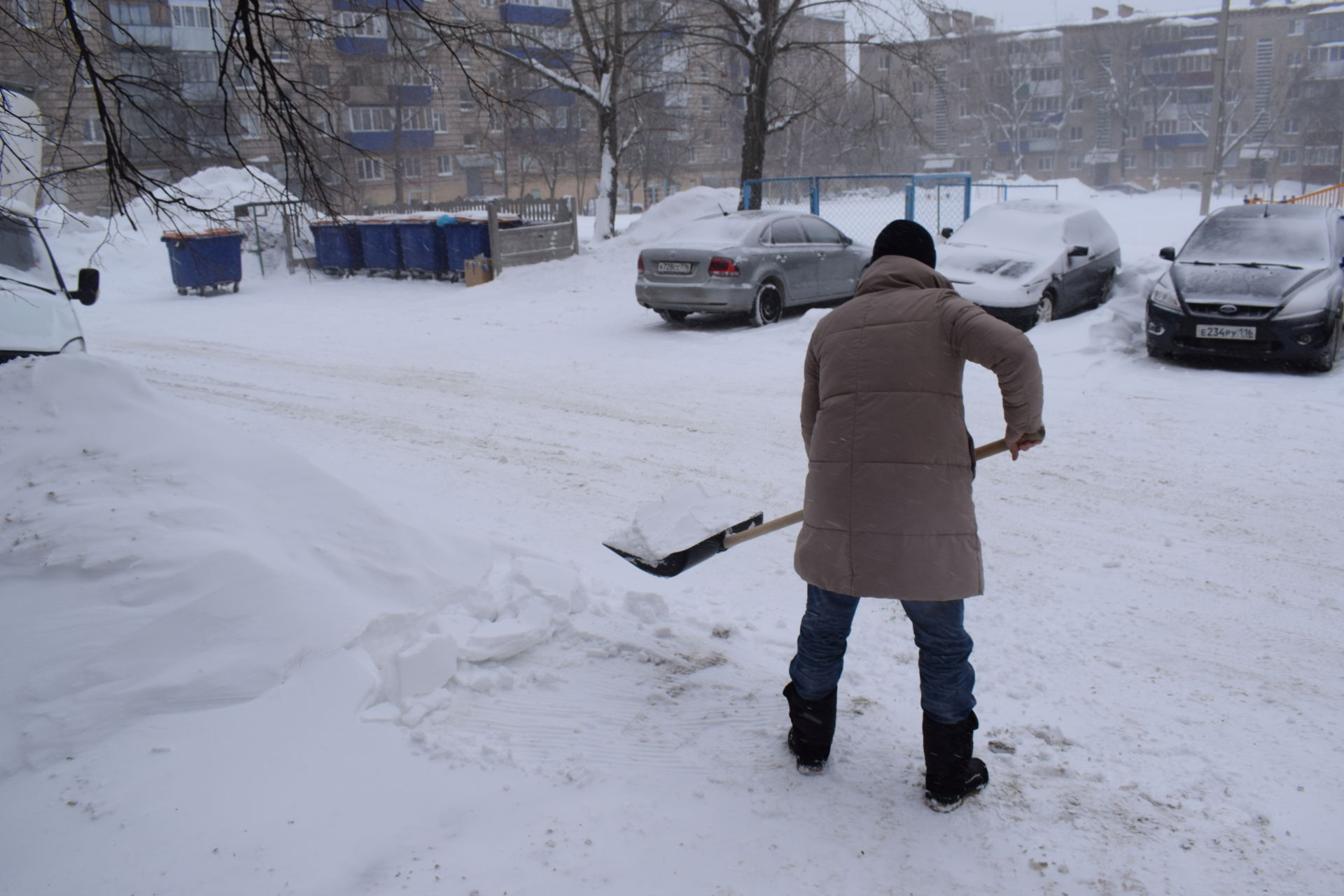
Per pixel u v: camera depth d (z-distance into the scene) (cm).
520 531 541
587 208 5416
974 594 270
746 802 286
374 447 731
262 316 1549
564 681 355
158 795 269
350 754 293
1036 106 8188
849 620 292
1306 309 859
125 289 2009
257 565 333
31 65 616
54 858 247
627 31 2148
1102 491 601
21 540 331
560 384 952
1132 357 963
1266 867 261
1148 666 386
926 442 268
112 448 380
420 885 245
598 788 290
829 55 1928
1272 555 497
